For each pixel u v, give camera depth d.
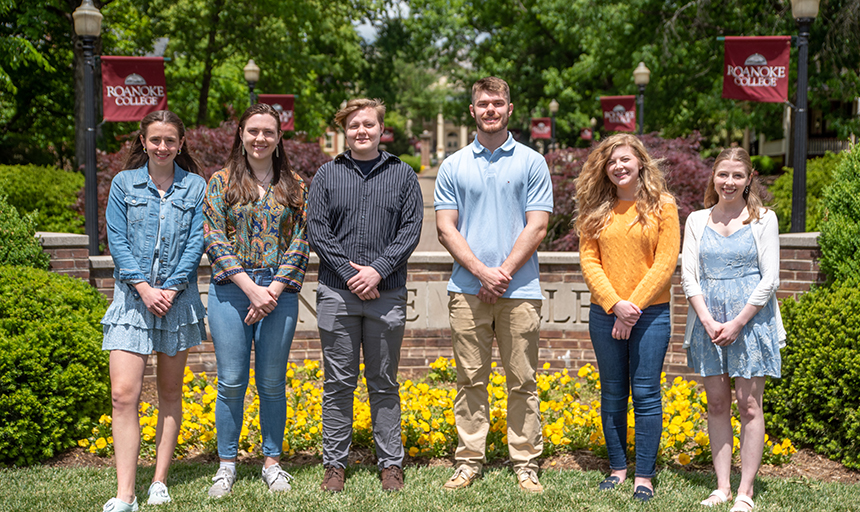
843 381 4.09
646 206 3.58
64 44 17.23
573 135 30.41
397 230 3.73
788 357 4.42
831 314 4.35
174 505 3.41
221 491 3.57
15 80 16.72
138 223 3.47
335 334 3.67
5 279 4.48
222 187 3.63
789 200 11.58
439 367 5.88
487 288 3.61
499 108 3.62
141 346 3.40
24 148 19.33
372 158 3.77
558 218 9.77
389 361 3.72
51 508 3.34
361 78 28.08
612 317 3.64
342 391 3.72
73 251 5.35
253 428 4.39
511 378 3.79
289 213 3.69
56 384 4.13
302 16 21.22
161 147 3.46
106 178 10.70
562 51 27.09
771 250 3.45
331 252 3.58
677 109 20.47
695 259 3.61
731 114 18.80
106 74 8.43
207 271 5.95
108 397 4.54
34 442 4.09
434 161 74.00
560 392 5.55
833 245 5.00
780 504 3.47
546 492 3.62
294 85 22.92
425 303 6.11
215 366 5.98
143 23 20.55
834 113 17.62
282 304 3.65
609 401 3.73
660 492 3.62
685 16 18.55
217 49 21.14
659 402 3.61
